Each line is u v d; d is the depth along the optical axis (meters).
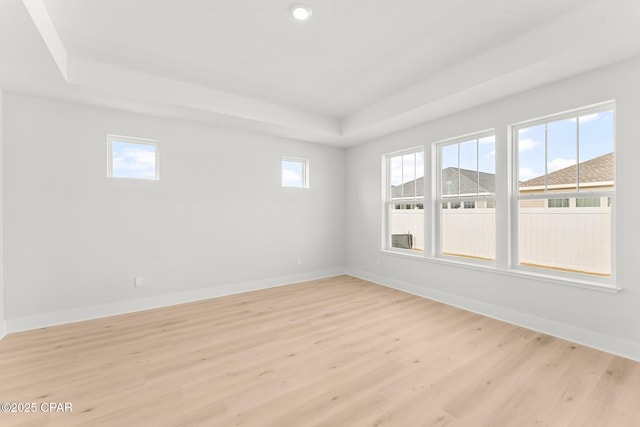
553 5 2.00
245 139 4.14
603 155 2.44
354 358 2.21
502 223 3.00
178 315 3.17
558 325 2.58
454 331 2.71
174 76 3.04
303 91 3.45
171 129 3.57
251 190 4.20
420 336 2.60
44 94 2.80
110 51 2.56
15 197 2.73
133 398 1.73
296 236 4.69
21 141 2.76
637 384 1.85
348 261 5.26
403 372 2.01
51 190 2.90
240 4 2.00
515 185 2.99
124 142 3.35
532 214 2.88
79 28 2.23
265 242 4.35
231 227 4.03
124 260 3.27
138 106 3.14
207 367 2.09
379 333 2.67
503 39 2.41
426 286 3.82
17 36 1.89
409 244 4.22
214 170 3.88
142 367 2.08
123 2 1.96
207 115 3.46
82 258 3.05
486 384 1.86
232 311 3.29
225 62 2.79
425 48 2.56
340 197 5.25
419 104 3.23
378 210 4.60
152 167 3.52
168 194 3.55
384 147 4.45
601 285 2.32
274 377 1.96
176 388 1.83
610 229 2.40
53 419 1.55
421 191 4.03
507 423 1.51
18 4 1.59
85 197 3.07
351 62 2.79
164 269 3.52
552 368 2.05
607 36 1.91
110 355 2.26
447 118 3.52
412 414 1.59
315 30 2.31
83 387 1.84
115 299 3.22
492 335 2.62
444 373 2.00
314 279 4.88
